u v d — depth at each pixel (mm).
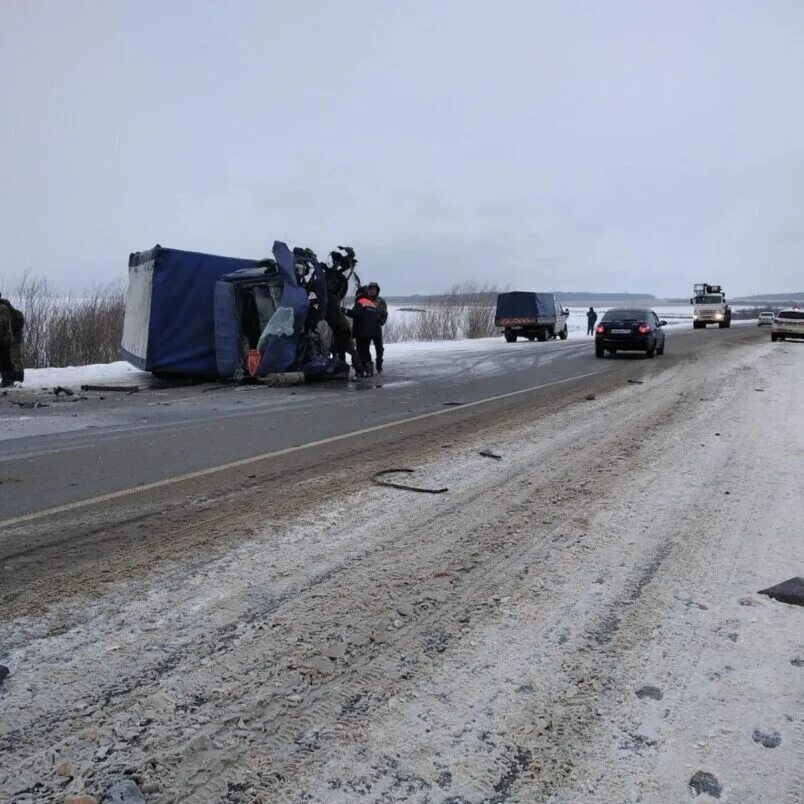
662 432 8469
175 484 6012
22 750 2400
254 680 2857
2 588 3734
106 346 19047
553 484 6000
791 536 4641
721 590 3793
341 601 3613
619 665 3010
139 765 2334
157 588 3748
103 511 5184
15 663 2961
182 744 2443
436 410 10531
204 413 10281
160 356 14094
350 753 2414
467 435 8359
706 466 6645
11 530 4727
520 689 2820
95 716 2600
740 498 5539
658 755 2422
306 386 13883
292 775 2299
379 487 5891
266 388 13508
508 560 4215
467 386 13852
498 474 6363
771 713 2666
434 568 4078
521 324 33062
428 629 3322
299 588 3771
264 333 13977
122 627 3297
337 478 6207
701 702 2738
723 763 2383
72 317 18734
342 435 8414
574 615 3480
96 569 4016
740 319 94750
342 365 15117
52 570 3998
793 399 11461
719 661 3045
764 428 8656
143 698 2719
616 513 5164
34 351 17828
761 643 3201
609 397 11953
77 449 7594
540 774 2322
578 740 2500
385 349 26000
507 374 16406
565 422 9297
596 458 7020
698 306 51125
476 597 3686
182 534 4645
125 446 7762
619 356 22188
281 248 14070
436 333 36062
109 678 2857
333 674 2914
